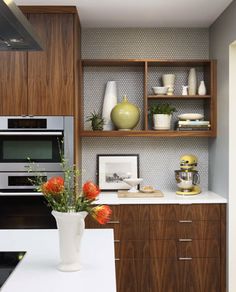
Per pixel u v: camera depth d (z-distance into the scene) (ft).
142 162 13.91
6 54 11.70
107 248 6.90
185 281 11.91
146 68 12.73
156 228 11.87
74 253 5.69
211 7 11.69
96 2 11.23
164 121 12.84
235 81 11.53
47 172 11.78
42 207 11.77
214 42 13.14
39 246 7.07
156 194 12.46
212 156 13.44
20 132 11.66
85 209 5.72
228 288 11.80
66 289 4.96
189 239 11.91
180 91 13.87
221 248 11.94
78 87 12.51
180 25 13.57
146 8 11.75
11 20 5.08
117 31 13.82
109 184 13.71
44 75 11.70
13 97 11.71
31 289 4.97
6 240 7.51
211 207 11.92
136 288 11.85
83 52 13.80
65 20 11.63
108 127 13.33
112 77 13.85
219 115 12.57
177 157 13.92
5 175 11.83
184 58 13.83
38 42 6.41
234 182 11.71
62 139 11.76
